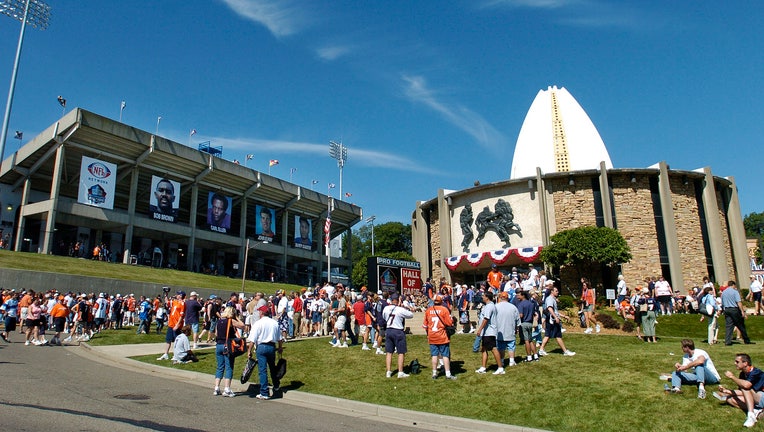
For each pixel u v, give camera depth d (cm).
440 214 4238
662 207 3481
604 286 3341
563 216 3594
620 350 1378
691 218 3550
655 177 3603
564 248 3117
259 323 1089
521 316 1291
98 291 3244
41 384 1033
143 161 4916
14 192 4922
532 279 2295
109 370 1327
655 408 893
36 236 4931
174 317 1505
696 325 2000
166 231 5062
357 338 1775
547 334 1330
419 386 1123
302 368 1349
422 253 4528
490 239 3866
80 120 4188
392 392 1094
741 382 834
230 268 6525
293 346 1684
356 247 10500
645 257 3403
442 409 977
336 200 7162
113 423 735
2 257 3400
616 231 3105
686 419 842
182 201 6288
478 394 1044
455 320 2061
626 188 3547
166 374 1330
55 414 768
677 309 2638
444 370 1249
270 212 6284
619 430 829
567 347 1481
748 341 1415
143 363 1437
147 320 2308
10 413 754
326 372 1298
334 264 7419
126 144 4666
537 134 4647
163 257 5731
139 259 5047
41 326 1850
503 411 944
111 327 2511
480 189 3969
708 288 1534
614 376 1074
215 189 5797
